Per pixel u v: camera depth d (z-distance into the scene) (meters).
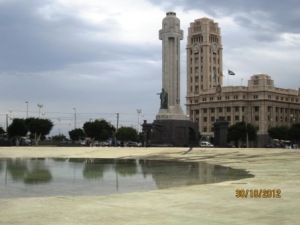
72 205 15.80
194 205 15.43
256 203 15.62
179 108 98.88
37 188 24.56
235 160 51.12
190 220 12.66
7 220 12.98
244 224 11.97
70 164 48.44
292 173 30.30
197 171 36.25
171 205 15.52
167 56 100.25
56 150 80.62
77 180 29.23
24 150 81.00
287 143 170.12
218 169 38.38
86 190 23.33
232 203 15.73
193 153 65.75
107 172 36.22
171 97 99.06
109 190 23.22
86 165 46.25
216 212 13.92
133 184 26.27
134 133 173.12
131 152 72.00
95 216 13.48
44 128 142.00
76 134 188.62
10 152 77.25
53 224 12.31
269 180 24.28
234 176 30.59
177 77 100.12
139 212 14.12
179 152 68.19
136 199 17.27
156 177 30.92
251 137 170.62
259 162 45.72
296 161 45.31
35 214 13.95
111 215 13.62
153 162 51.88
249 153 60.38
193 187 21.45
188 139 97.19
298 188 20.08
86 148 84.56
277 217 12.90
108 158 64.38
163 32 101.19
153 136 95.31
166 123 95.00
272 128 183.88
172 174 33.50
